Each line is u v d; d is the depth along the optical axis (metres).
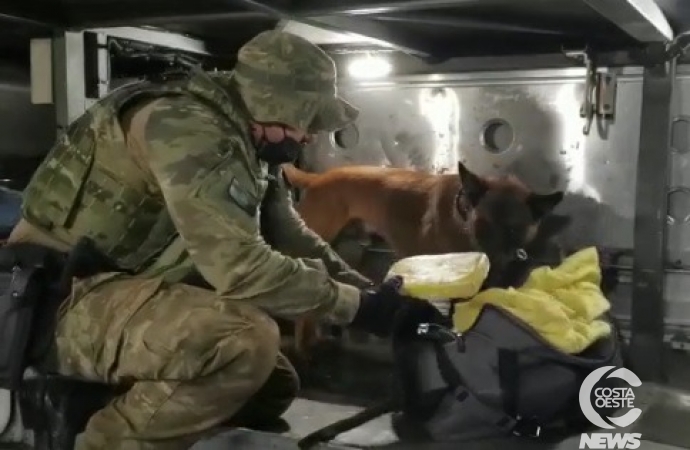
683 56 2.40
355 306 1.82
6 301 1.90
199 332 1.75
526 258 2.33
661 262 2.46
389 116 2.91
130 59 2.78
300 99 1.75
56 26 2.55
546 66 2.63
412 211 2.64
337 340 2.79
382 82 2.90
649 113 2.45
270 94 1.75
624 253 2.54
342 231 2.89
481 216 2.35
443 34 2.47
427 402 1.92
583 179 2.60
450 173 2.76
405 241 2.66
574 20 2.20
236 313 1.78
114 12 2.50
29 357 1.91
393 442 1.86
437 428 1.89
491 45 2.62
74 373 1.92
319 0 2.12
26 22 2.47
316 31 2.73
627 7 1.80
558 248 2.64
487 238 2.34
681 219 2.47
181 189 1.67
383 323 1.87
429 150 2.85
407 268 1.98
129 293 1.84
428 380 1.92
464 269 1.92
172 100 1.79
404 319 1.92
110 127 1.83
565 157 2.62
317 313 1.76
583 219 2.61
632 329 2.50
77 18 2.55
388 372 2.47
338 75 2.97
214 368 1.77
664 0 2.02
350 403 2.18
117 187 1.85
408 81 2.86
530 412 1.87
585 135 2.58
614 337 2.06
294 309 1.74
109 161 1.84
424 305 1.95
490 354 1.87
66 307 1.90
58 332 1.89
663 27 2.15
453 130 2.81
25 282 1.89
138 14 2.48
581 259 2.12
